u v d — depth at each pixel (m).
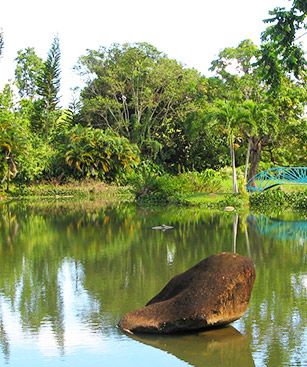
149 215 24.69
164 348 7.62
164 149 47.25
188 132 38.81
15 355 7.56
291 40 7.93
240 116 30.42
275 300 9.80
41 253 14.86
